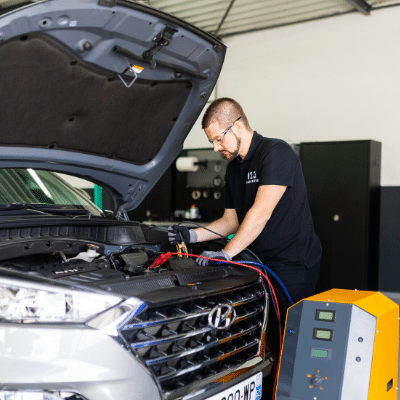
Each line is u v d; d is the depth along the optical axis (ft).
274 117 21.59
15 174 7.24
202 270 5.39
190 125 7.00
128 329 3.94
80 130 5.92
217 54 6.03
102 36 4.93
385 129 18.86
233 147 6.67
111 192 7.23
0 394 3.74
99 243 6.36
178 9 20.85
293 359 5.20
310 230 7.11
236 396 5.01
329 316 5.17
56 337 3.76
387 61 18.80
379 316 5.06
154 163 7.15
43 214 6.28
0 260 5.15
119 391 3.80
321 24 20.26
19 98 4.94
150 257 6.26
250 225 6.23
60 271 4.71
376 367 4.92
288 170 6.45
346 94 19.75
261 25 21.71
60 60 4.86
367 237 16.85
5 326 3.84
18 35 4.25
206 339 4.68
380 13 18.88
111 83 5.55
